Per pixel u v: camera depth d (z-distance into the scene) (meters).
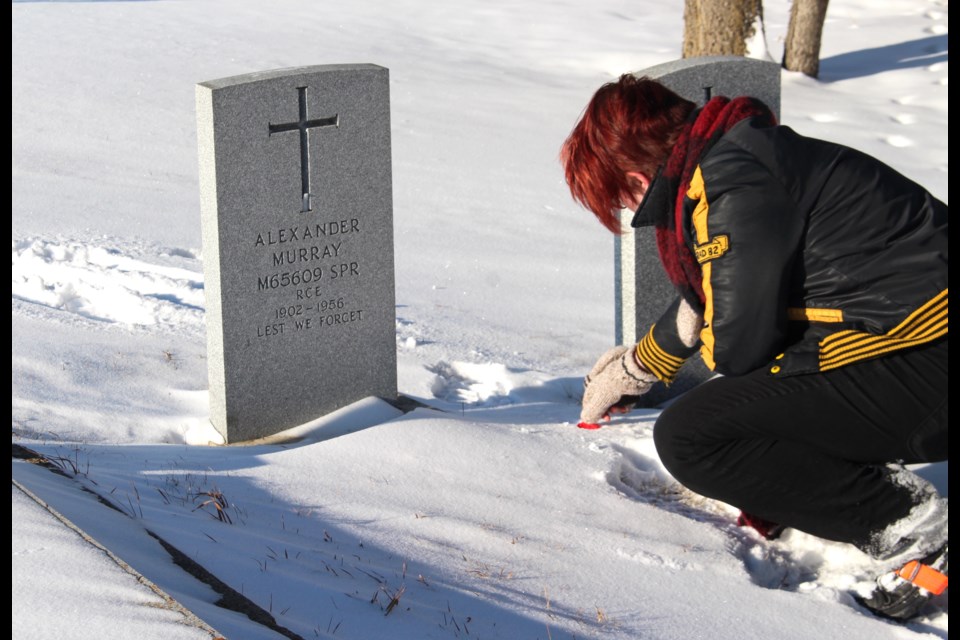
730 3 13.48
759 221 2.57
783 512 3.04
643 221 2.75
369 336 4.74
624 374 3.41
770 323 2.64
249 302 4.38
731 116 2.66
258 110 4.21
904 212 2.61
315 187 4.43
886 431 2.82
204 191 4.27
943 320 2.60
